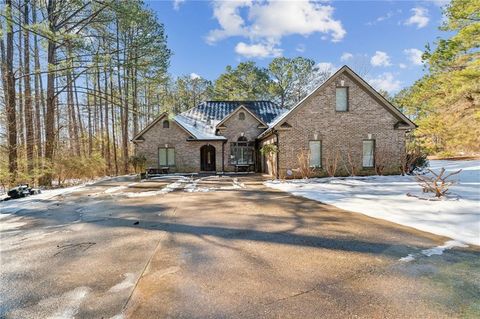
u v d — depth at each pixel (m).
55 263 4.39
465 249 4.58
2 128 15.82
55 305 3.14
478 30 16.44
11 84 13.57
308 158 16.11
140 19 15.39
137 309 3.01
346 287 3.42
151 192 12.26
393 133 16.80
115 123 30.67
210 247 4.97
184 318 2.83
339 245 4.94
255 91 36.50
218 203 9.27
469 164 19.67
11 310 3.07
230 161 23.88
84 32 17.44
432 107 23.59
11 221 7.38
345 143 16.62
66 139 21.30
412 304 3.01
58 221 7.30
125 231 6.14
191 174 21.83
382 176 16.06
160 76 24.78
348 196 9.84
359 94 16.70
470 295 3.17
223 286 3.50
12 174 13.02
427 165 17.77
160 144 22.89
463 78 18.03
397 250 4.62
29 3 14.49
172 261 4.36
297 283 3.55
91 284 3.64
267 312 2.91
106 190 13.15
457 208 7.22
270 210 7.98
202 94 47.72
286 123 16.36
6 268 4.23
